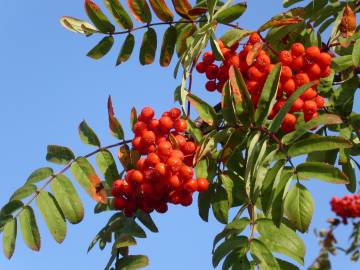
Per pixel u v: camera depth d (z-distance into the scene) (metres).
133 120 0.75
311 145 0.67
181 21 0.78
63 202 0.72
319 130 0.77
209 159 0.71
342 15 0.76
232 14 0.73
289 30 0.73
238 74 0.69
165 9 0.77
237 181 0.71
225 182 0.72
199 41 0.72
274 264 0.66
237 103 0.69
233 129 0.70
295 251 0.67
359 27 0.82
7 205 0.72
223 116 0.70
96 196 0.73
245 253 0.68
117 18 0.77
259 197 0.71
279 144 0.67
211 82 0.75
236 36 0.72
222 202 0.72
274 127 0.67
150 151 0.71
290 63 0.70
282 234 0.68
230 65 0.72
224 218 0.71
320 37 0.76
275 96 0.67
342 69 0.74
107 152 0.74
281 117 0.66
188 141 0.72
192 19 0.78
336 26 0.76
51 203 0.72
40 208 0.72
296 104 0.68
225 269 0.68
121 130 0.74
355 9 0.79
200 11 0.77
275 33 0.73
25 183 0.73
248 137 0.70
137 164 0.71
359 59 0.73
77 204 0.72
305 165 0.66
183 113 0.72
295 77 0.69
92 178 0.73
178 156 0.69
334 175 0.66
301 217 0.66
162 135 0.72
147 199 0.73
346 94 0.75
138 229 0.73
